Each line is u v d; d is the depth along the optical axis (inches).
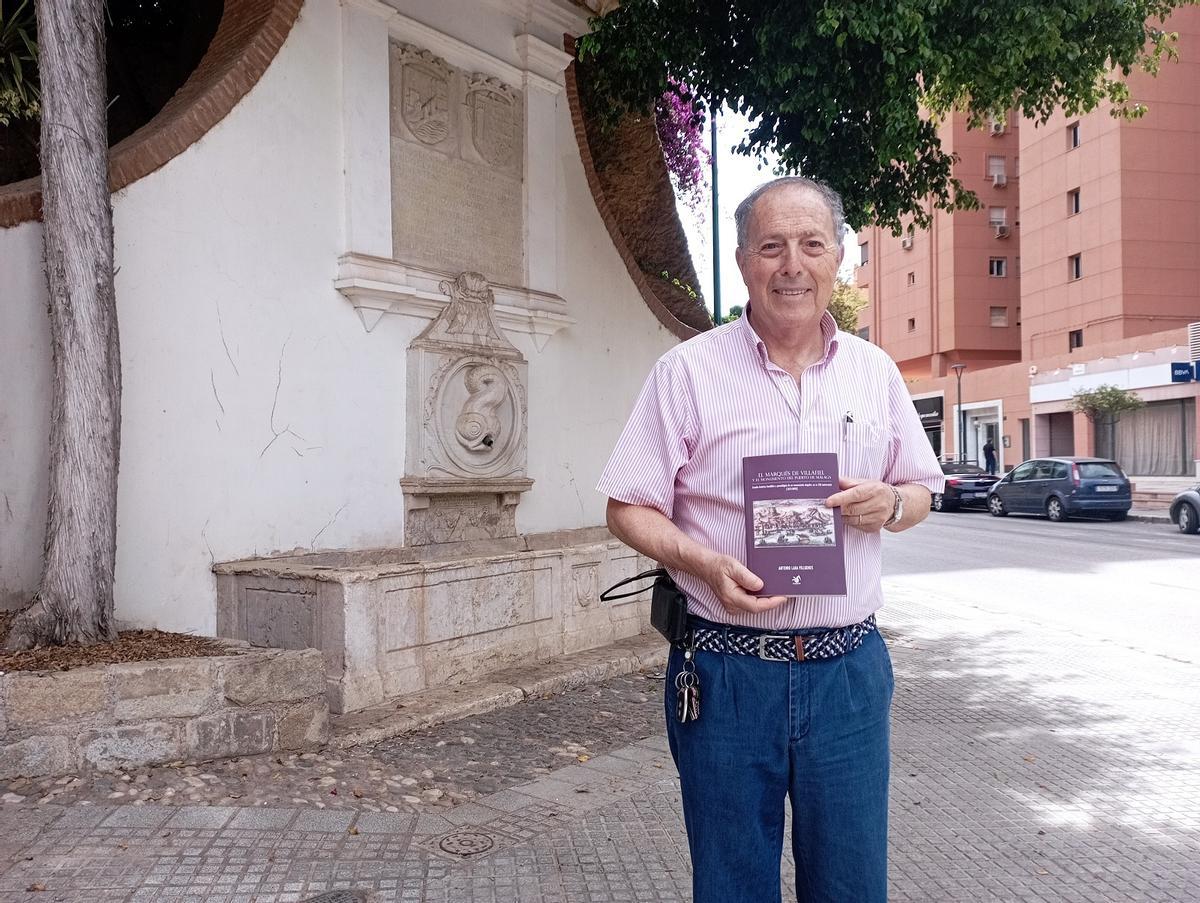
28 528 193.8
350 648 193.6
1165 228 1218.0
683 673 80.3
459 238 285.0
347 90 249.1
